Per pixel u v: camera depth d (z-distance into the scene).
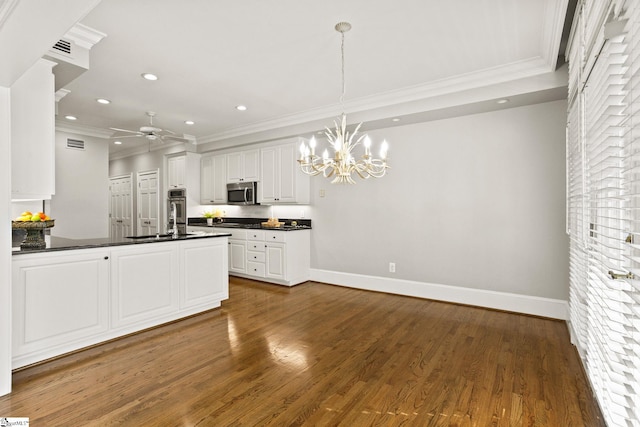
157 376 2.31
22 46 1.64
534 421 1.84
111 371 2.37
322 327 3.29
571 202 2.85
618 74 1.42
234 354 2.66
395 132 4.54
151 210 7.43
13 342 2.34
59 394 2.08
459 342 2.91
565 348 2.78
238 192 6.09
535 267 3.63
